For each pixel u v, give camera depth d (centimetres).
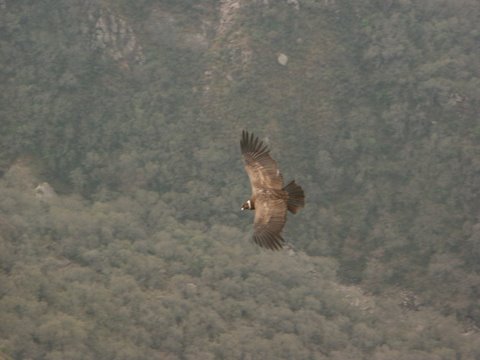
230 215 8606
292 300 7462
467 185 8750
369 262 8325
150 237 8025
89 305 6469
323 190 8850
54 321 5959
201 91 9381
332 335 7088
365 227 8600
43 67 9281
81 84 9231
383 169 9000
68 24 9525
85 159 8850
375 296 8075
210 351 6562
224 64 9481
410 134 9212
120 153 8950
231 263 7662
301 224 8612
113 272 7138
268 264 7762
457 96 9325
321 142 9081
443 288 8069
